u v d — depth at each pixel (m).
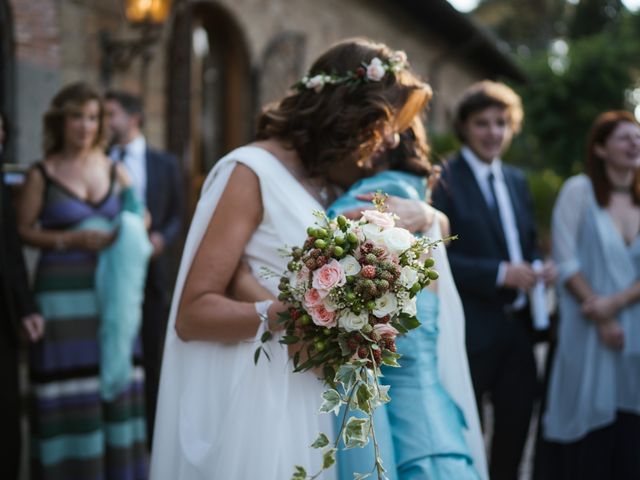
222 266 1.88
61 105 3.45
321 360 1.67
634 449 3.55
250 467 1.79
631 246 3.60
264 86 7.61
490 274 3.31
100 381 3.40
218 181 1.94
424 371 1.95
